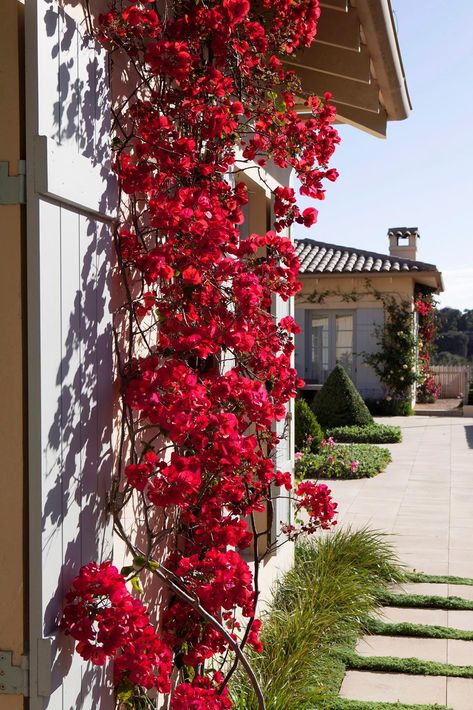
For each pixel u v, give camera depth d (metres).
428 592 5.85
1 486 1.87
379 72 4.26
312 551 6.19
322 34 4.00
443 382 24.08
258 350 3.12
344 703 3.89
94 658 1.95
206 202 2.59
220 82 2.88
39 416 1.85
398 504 9.13
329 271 19.27
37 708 1.86
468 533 7.73
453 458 12.63
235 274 2.66
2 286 1.87
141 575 2.79
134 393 2.34
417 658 4.58
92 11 2.33
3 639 1.88
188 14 2.87
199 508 3.07
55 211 1.94
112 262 2.43
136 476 2.25
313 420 11.98
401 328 19.42
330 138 3.39
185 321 2.62
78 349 2.08
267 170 5.06
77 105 2.05
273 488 5.12
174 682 3.13
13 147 1.86
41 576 1.85
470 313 43.88
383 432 14.56
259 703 2.62
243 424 2.80
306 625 4.47
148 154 2.51
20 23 1.86
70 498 2.02
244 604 2.55
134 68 2.67
